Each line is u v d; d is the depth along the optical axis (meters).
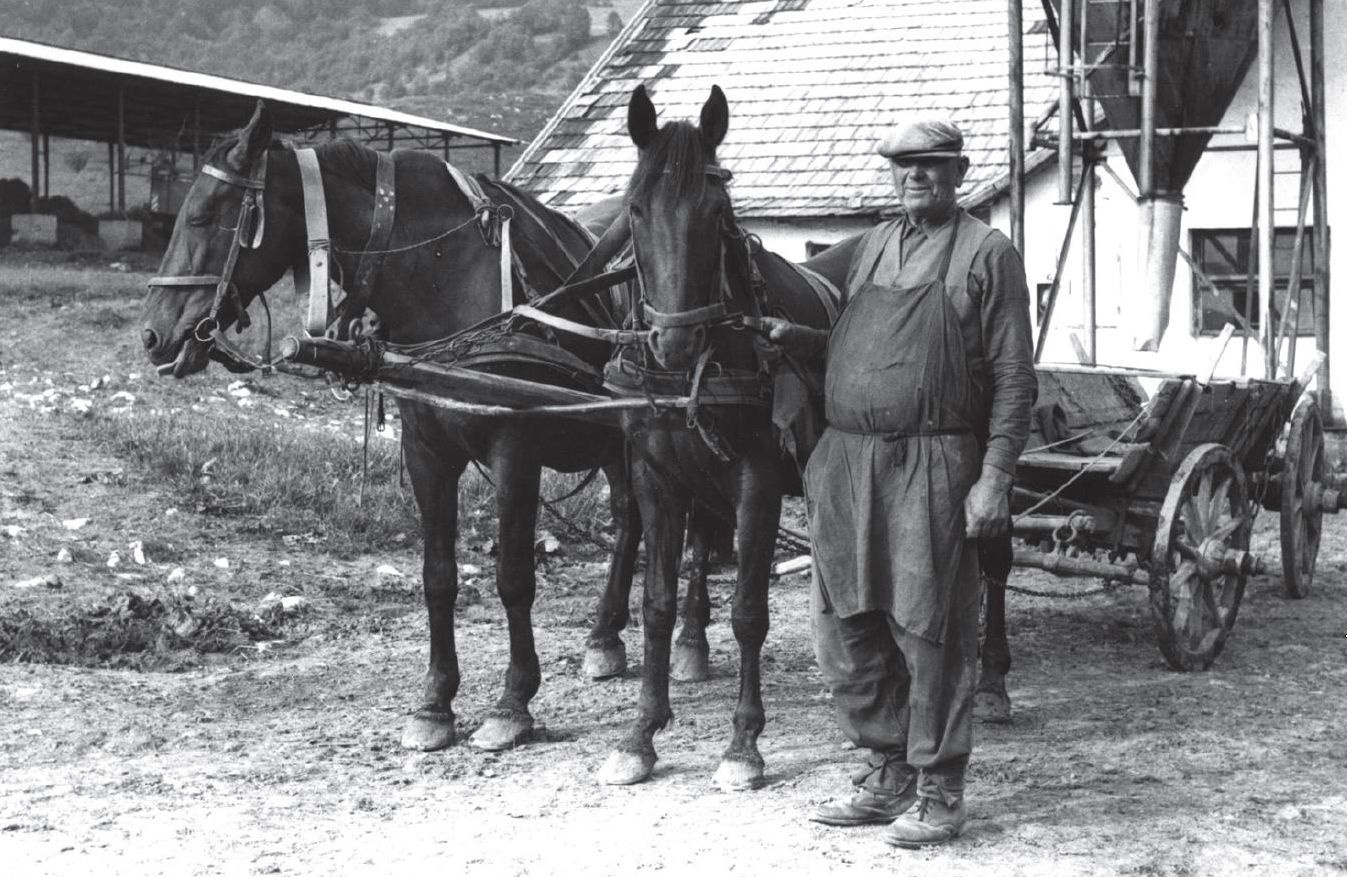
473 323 5.75
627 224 5.54
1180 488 6.80
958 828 4.64
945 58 16.28
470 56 132.75
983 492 4.46
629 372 5.22
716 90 4.90
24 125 34.47
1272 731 5.97
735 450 5.07
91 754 5.79
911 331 4.51
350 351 5.37
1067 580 9.48
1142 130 10.60
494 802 5.12
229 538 9.62
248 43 160.12
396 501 10.49
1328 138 13.64
